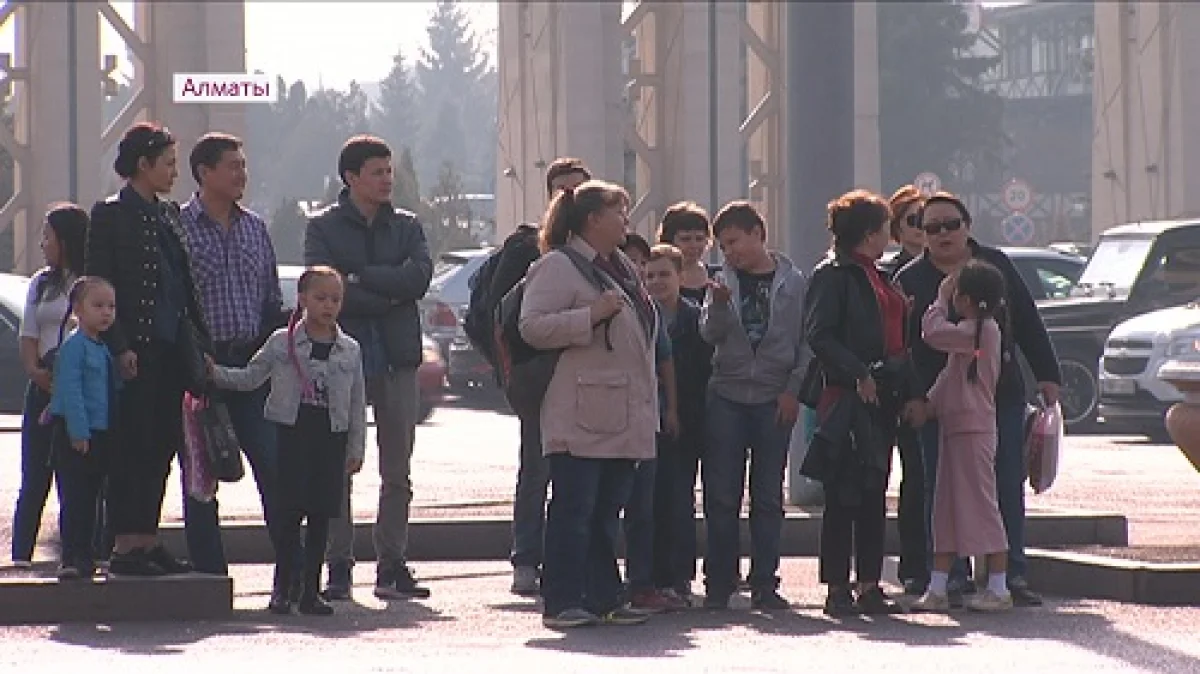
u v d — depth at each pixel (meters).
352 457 26.77
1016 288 27.97
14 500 36.97
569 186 29.06
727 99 107.19
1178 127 112.31
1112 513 33.38
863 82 109.88
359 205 28.34
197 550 27.34
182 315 26.22
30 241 99.25
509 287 28.27
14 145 98.94
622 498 25.78
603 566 25.92
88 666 22.38
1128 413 55.56
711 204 106.81
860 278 26.58
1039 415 27.81
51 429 27.83
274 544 27.45
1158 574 27.66
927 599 27.14
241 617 26.45
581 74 107.88
